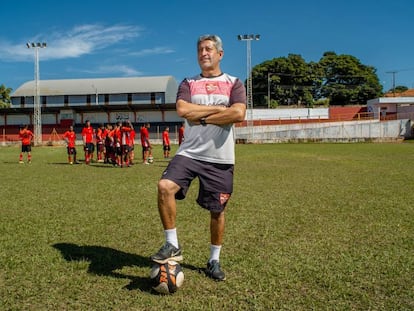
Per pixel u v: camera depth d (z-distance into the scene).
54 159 23.28
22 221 6.24
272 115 59.91
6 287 3.57
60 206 7.55
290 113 60.56
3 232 5.54
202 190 3.81
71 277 3.79
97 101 61.59
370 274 3.87
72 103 61.62
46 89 62.16
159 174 13.95
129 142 17.47
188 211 7.01
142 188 10.13
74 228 5.77
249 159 20.95
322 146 37.38
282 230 5.64
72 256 4.45
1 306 3.18
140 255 4.50
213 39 3.78
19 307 3.17
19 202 8.01
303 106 78.75
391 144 40.88
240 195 8.86
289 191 9.47
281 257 4.41
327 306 3.17
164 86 62.00
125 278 3.77
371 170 14.72
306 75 82.88
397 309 3.12
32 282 3.68
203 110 3.61
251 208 7.30
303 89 81.25
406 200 8.12
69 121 57.84
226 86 3.77
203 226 5.89
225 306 3.17
